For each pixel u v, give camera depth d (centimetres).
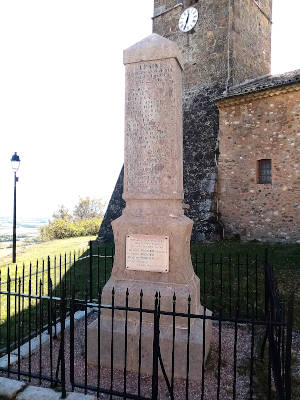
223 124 1352
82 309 491
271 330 288
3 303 622
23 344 424
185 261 405
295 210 1145
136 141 417
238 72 1475
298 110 1151
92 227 2266
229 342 441
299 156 1145
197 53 1546
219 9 1491
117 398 314
